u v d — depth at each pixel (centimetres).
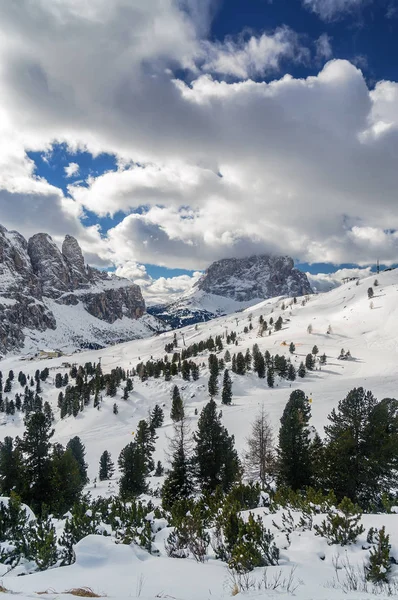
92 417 10981
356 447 1769
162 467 5412
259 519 962
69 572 732
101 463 5919
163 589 638
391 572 699
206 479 2869
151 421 8556
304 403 4275
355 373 11338
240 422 7000
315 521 1058
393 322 16612
